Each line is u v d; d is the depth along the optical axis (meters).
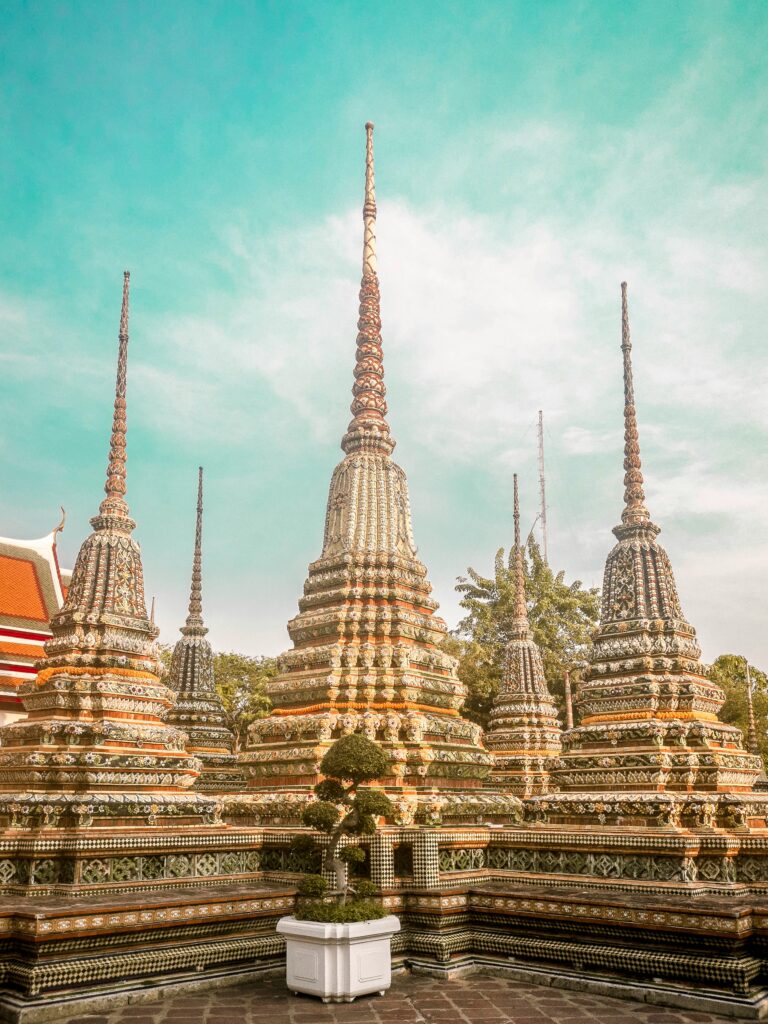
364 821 13.29
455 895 14.30
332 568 19.23
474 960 14.02
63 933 11.35
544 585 56.66
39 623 34.19
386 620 18.44
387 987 12.65
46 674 16.55
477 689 50.12
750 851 13.85
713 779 15.20
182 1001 11.98
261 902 13.80
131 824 14.85
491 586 57.34
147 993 11.97
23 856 13.52
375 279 21.56
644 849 14.19
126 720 16.02
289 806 16.33
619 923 12.57
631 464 18.55
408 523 20.45
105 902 12.30
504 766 29.81
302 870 15.60
